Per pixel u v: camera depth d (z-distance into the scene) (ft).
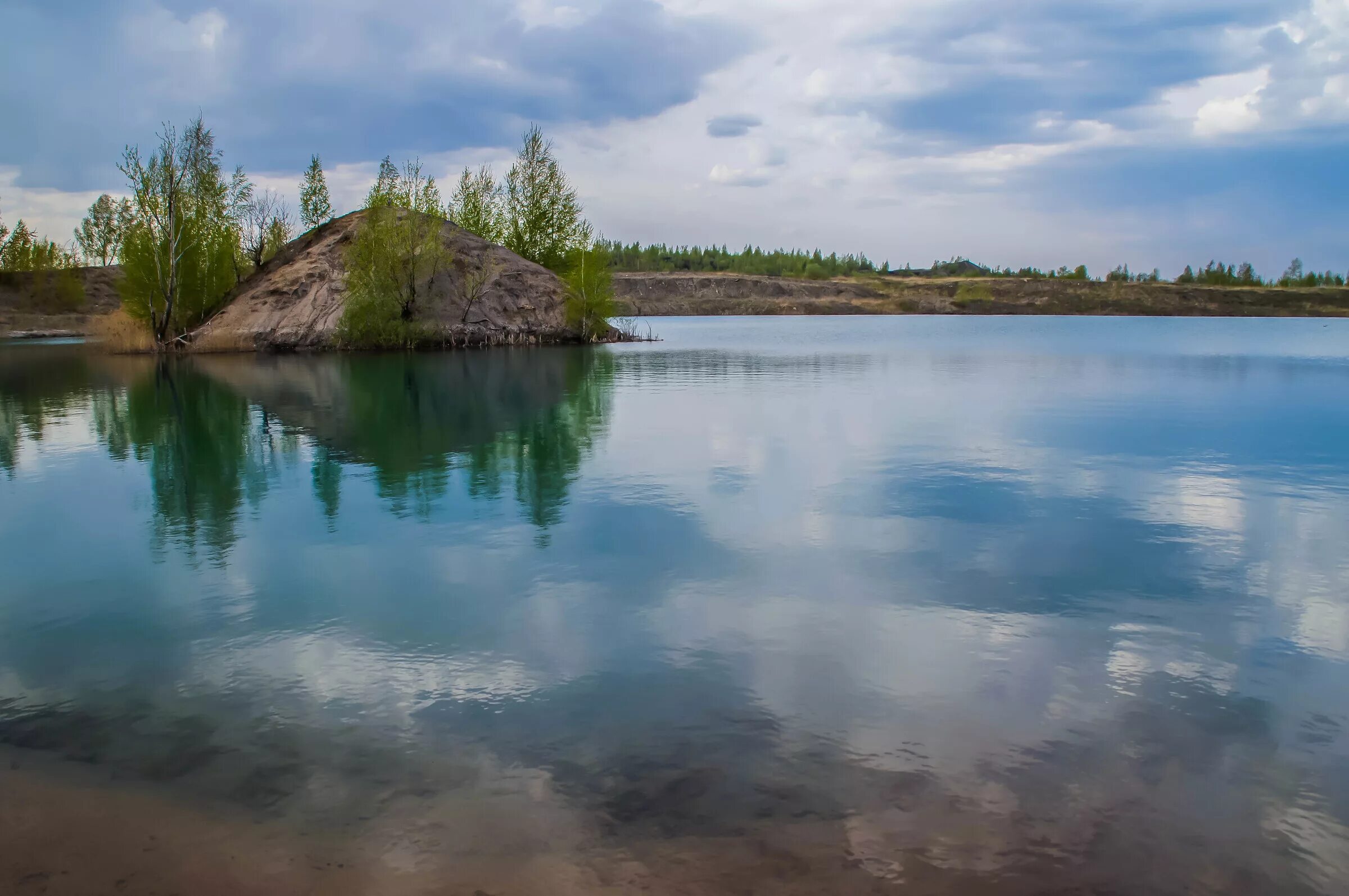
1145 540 28.76
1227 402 68.54
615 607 22.43
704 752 15.11
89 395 78.28
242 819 13.34
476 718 16.48
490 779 14.35
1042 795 13.73
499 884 11.64
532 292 170.19
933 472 40.22
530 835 12.77
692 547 27.89
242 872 12.03
